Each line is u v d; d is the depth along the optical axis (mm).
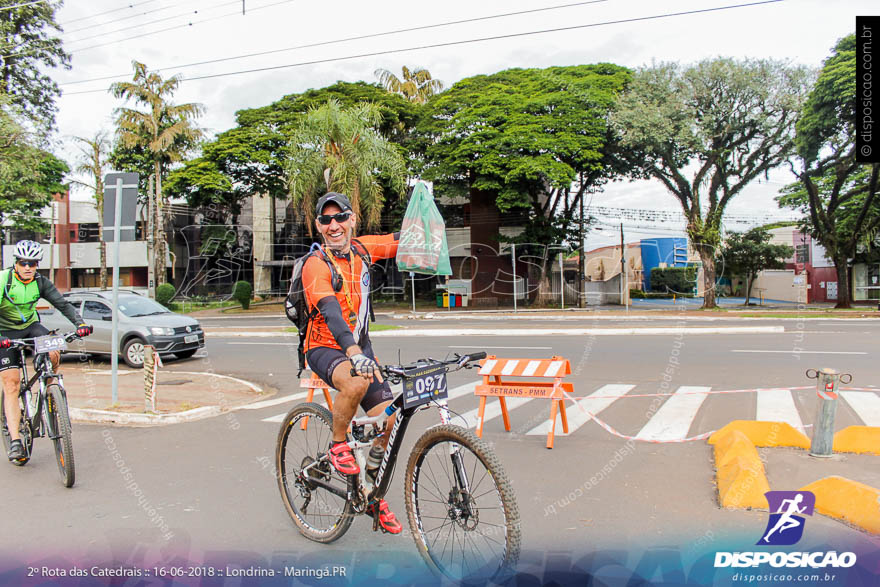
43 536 3781
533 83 33594
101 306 12891
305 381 7004
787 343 13820
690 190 31062
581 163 31188
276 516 4090
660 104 29203
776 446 5535
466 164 31844
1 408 5535
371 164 24875
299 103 36000
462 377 10195
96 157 33844
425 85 40156
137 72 33875
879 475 4629
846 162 28281
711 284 30625
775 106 27812
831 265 40594
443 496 3145
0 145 16859
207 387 9609
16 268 5289
